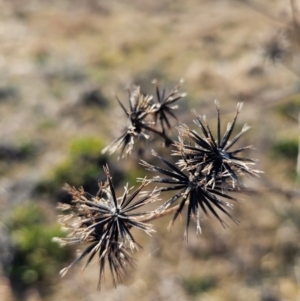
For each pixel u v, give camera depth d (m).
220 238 9.31
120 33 17.61
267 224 9.45
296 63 11.17
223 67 14.75
